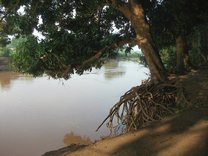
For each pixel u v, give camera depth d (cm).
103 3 1798
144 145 1107
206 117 1235
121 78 6581
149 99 1620
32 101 4156
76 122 3056
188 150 1002
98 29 1912
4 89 5222
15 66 1720
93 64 1869
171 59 3322
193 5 1923
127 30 2066
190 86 1619
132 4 1688
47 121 3120
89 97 4384
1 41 2055
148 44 1678
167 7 1973
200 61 3020
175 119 1273
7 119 3222
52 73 1778
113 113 1770
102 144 1199
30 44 1680
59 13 1841
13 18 1777
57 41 1686
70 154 1191
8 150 2359
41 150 2350
